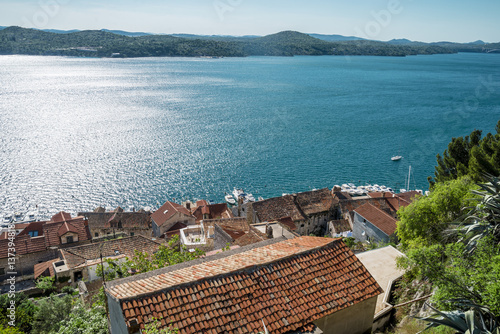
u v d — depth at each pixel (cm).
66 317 2962
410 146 14100
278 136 15325
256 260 1817
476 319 1433
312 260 1836
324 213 7738
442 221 3034
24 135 14462
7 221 8131
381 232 5228
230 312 1487
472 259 1792
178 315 1422
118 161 12100
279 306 1570
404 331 2077
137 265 2677
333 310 1628
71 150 12925
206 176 11212
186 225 7100
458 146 4544
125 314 1381
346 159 12788
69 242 6112
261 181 10981
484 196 2245
